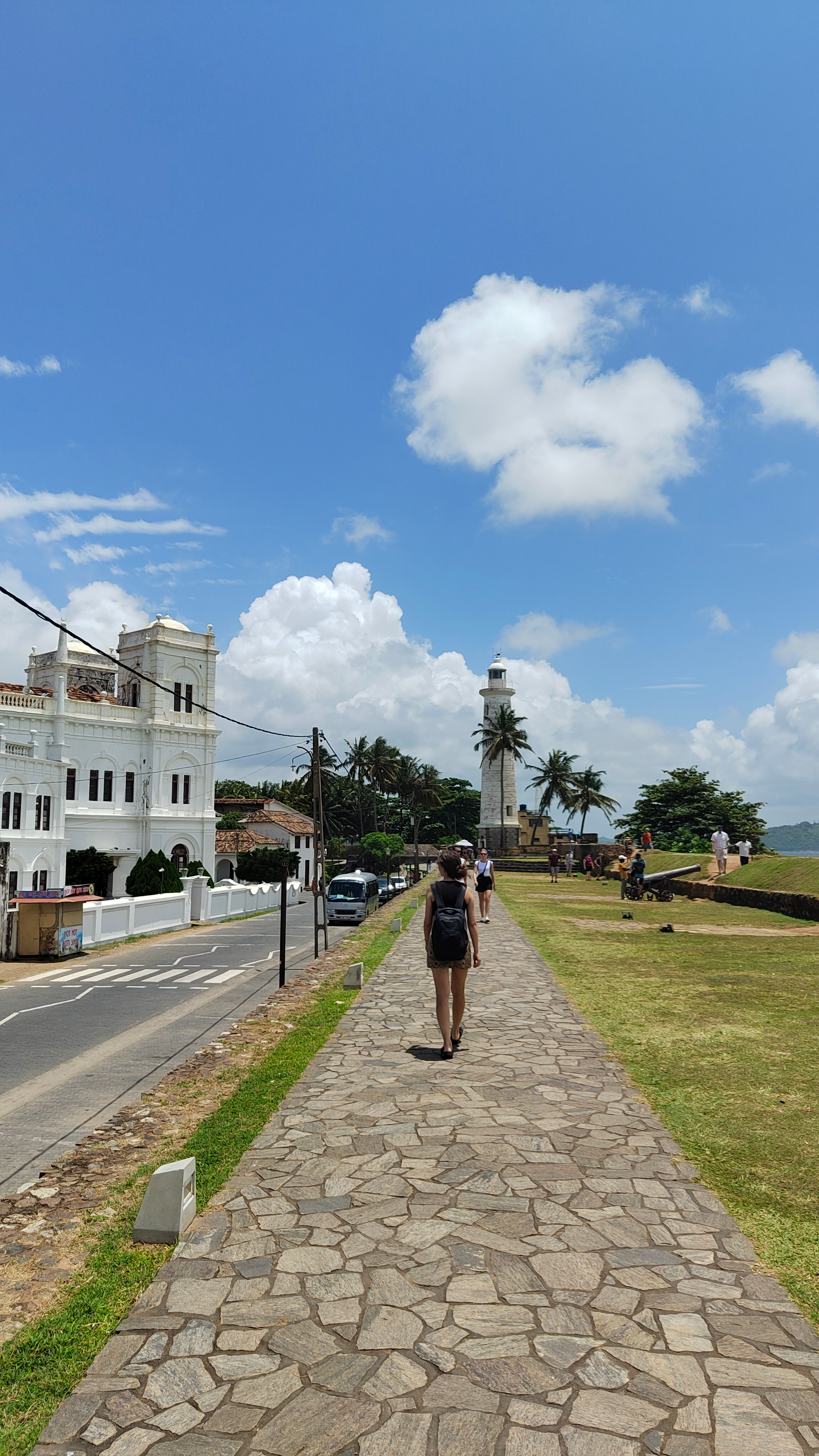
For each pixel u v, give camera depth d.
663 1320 3.64
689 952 15.05
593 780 84.12
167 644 48.25
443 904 8.23
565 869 60.62
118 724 45.81
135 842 46.84
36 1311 3.96
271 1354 3.46
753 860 33.66
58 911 21.17
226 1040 9.47
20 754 37.72
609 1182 5.06
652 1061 7.73
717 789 67.25
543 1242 4.33
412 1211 4.71
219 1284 4.00
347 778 94.19
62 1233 4.77
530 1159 5.43
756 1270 4.06
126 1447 2.98
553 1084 7.07
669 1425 3.01
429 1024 9.50
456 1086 7.03
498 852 74.62
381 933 21.48
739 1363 3.35
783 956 14.40
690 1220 4.57
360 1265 4.14
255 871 57.19
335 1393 3.21
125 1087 8.45
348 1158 5.50
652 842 62.53
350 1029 9.29
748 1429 2.99
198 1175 5.30
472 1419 3.05
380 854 82.62
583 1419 3.05
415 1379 3.28
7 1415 3.20
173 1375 3.36
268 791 101.06
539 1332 3.56
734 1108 6.38
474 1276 4.01
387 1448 2.92
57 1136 6.97
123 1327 3.68
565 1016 9.69
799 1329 3.58
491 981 12.09
